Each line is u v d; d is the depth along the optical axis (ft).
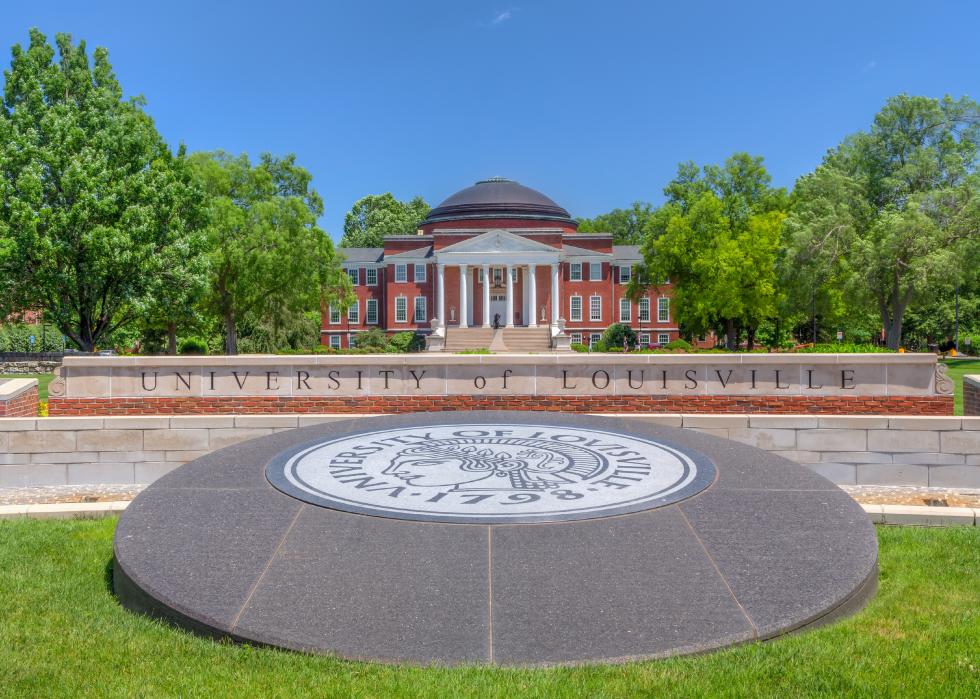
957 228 122.31
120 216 95.35
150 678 15.78
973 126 135.33
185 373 44.57
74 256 93.35
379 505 23.08
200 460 28.63
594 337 217.97
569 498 23.75
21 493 37.70
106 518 28.86
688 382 43.73
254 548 20.44
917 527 27.07
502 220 233.76
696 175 154.61
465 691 14.73
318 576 18.93
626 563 19.49
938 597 20.57
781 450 37.99
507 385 44.16
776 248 135.33
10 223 89.76
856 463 37.58
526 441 31.63
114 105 102.73
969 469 36.83
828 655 16.46
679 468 27.30
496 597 17.87
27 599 20.36
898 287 123.65
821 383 43.55
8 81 95.81
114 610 19.61
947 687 15.37
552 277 212.43
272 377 44.55
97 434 38.55
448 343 190.08
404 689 14.84
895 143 136.98
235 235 122.62
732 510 23.04
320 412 44.42
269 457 29.07
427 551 19.95
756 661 16.03
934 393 43.19
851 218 129.39
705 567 19.44
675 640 16.49
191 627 17.74
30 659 16.66
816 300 136.36
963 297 200.03
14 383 42.93
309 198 141.79
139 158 98.84
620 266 220.43
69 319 97.40
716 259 135.23
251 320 152.56
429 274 221.05
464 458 28.76
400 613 17.33
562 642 16.37
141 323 116.67
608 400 43.96
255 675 15.66
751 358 43.47
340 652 16.20
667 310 217.36
